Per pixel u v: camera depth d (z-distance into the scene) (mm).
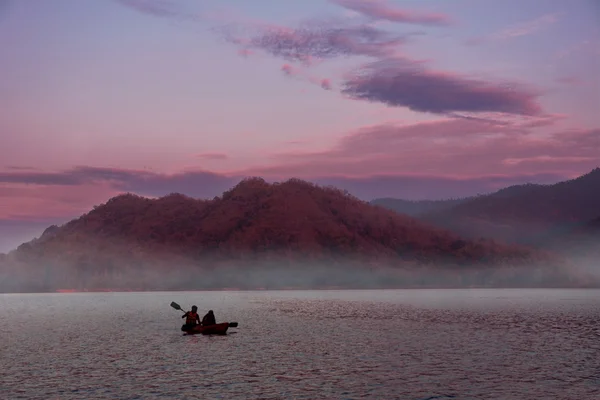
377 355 46125
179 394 31656
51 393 31781
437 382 34875
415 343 54469
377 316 95750
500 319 87062
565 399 30656
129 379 35781
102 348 51031
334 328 71875
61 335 63281
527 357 44906
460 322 81188
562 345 52625
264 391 32406
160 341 56656
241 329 70750
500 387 33469
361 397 31125
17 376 36781
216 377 36469
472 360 43344
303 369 39375
